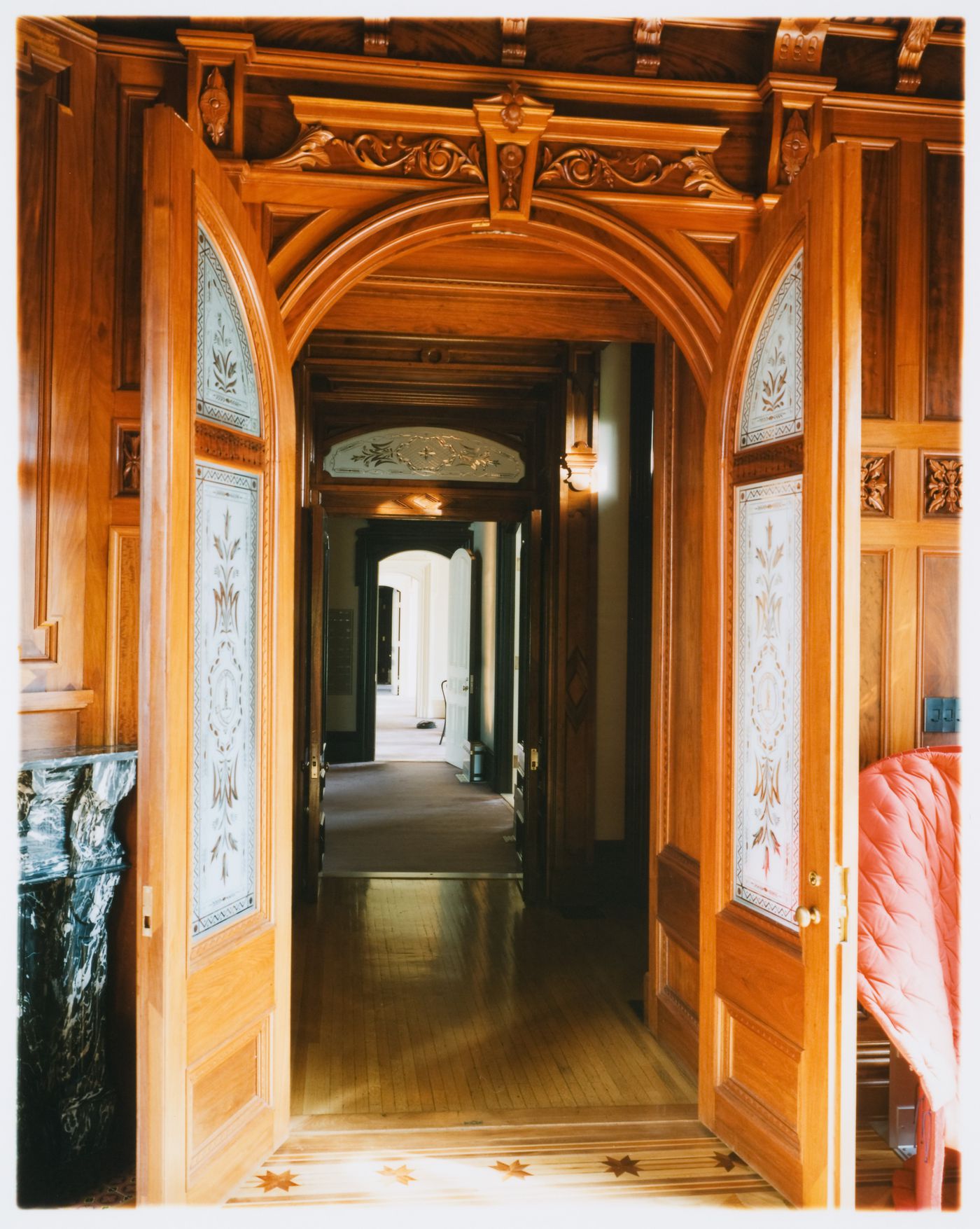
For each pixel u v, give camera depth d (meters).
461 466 6.48
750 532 2.88
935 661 3.33
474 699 10.83
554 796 5.59
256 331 2.77
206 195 2.43
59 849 2.64
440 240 3.12
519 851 6.62
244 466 2.73
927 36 3.17
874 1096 3.17
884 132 3.27
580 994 4.19
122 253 2.96
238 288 2.69
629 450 5.81
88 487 2.92
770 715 2.74
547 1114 3.07
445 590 17.02
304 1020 3.86
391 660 25.41
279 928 2.86
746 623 2.89
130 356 2.97
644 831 5.70
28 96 2.76
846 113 3.24
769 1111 2.65
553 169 3.03
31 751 2.78
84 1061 2.73
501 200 3.00
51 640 2.82
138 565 2.97
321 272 2.97
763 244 2.73
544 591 5.68
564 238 3.11
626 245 3.12
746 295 2.82
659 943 3.75
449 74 2.95
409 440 6.43
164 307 2.23
